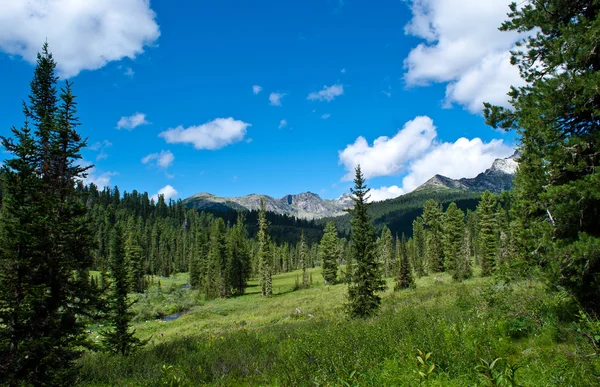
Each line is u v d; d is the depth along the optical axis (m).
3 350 10.45
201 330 34.06
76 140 12.98
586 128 8.38
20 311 10.63
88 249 12.96
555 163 8.20
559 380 5.56
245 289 84.06
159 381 9.34
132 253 76.88
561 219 8.04
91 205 164.12
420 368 6.58
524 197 9.52
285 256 133.62
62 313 12.03
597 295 7.56
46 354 10.75
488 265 48.16
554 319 8.40
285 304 46.81
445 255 64.38
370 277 23.69
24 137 12.00
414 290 36.50
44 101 13.50
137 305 50.66
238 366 10.69
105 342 18.20
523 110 8.69
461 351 7.03
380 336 9.16
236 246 82.44
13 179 11.38
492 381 4.92
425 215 80.31
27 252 11.44
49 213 11.96
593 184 7.07
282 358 9.68
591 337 6.53
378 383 6.59
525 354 7.24
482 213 50.25
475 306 11.56
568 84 7.56
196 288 86.88
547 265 8.59
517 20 9.39
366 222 24.89
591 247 6.92
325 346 8.73
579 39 7.65
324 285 74.25
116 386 10.45
